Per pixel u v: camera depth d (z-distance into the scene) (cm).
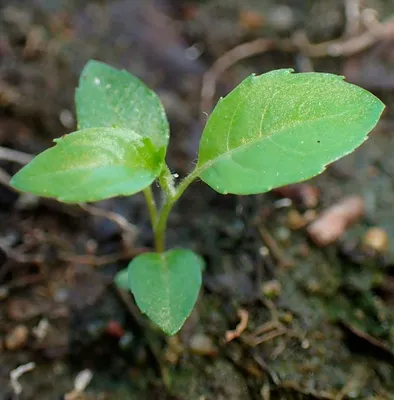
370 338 15
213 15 21
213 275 16
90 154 12
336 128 12
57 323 15
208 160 13
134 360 15
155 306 13
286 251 16
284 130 12
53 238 16
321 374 15
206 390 15
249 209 17
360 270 16
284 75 12
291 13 21
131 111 14
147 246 16
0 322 15
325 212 17
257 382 15
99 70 14
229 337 15
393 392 15
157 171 13
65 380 15
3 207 17
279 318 15
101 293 16
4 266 16
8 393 15
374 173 17
